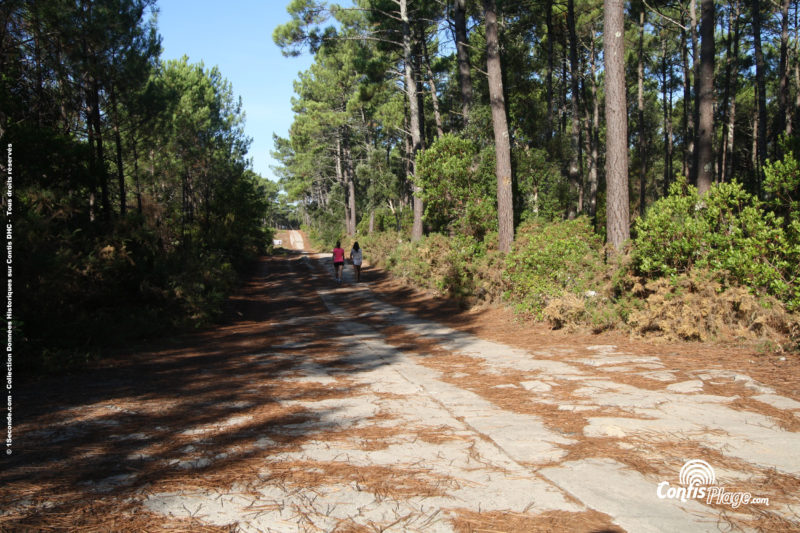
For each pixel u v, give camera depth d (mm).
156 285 12633
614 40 10023
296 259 41156
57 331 8688
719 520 2492
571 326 8641
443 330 10484
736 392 4727
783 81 22062
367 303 16750
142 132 20125
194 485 3078
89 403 5398
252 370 7223
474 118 20500
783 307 6516
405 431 4133
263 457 3578
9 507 2764
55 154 11805
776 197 7367
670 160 36000
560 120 29922
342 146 53750
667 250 8062
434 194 17266
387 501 2809
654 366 5953
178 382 6539
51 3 12234
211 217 33500
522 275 10805
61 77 13586
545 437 3826
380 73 26812
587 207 33438
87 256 10289
